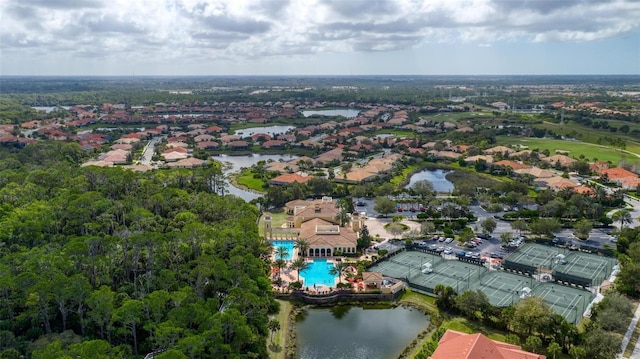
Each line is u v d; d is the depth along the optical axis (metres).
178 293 146.50
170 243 186.00
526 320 152.75
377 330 169.38
